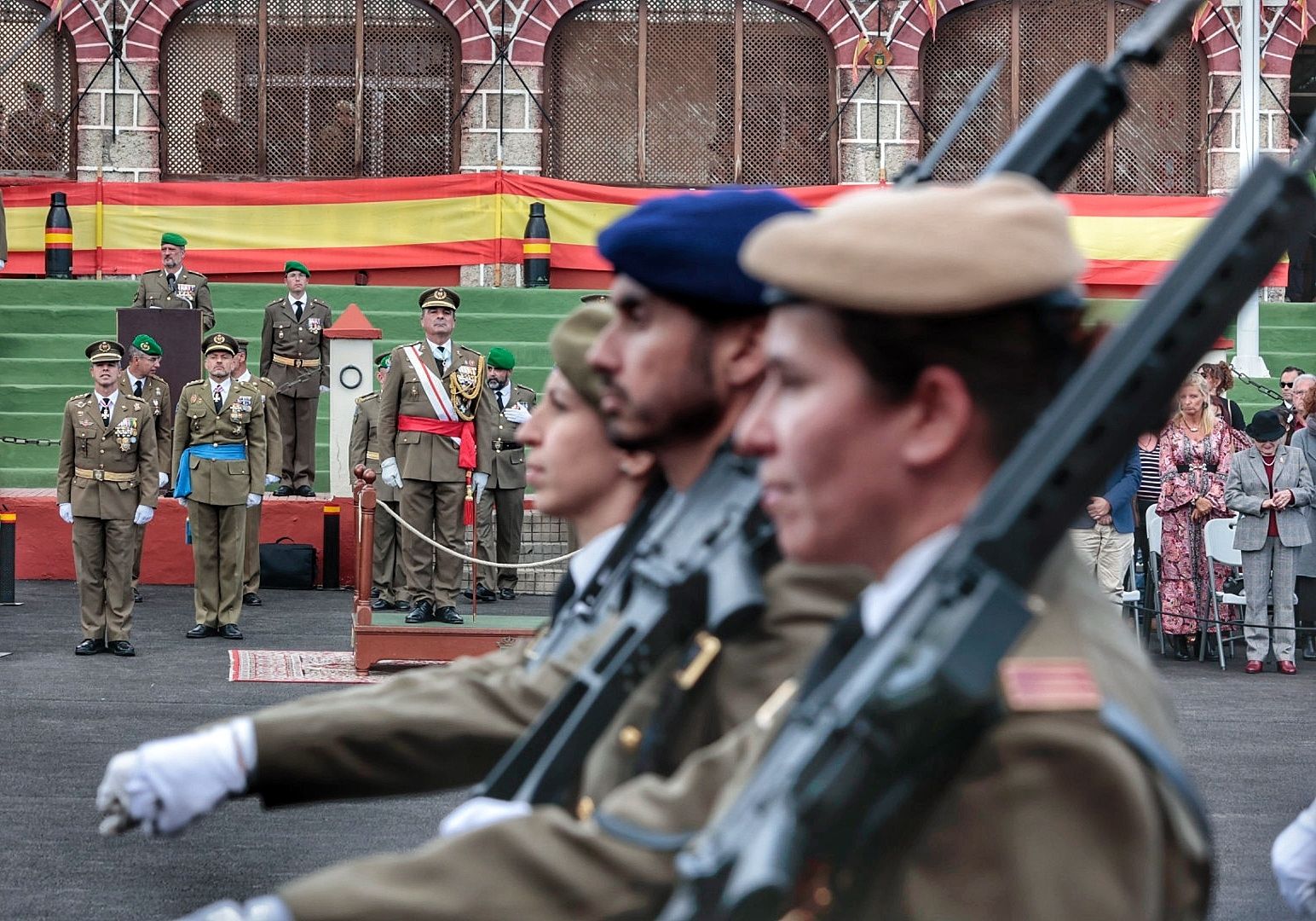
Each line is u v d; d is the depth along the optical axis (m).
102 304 33.50
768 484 2.16
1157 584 21.17
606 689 2.85
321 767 3.26
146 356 24.97
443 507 20.36
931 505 2.09
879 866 1.91
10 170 36.22
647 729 2.78
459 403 20.61
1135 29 2.75
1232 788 13.12
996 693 1.89
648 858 2.28
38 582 26.12
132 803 3.21
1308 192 1.97
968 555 1.91
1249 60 32.81
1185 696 17.95
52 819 11.42
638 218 3.07
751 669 2.69
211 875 10.10
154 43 36.38
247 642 20.22
